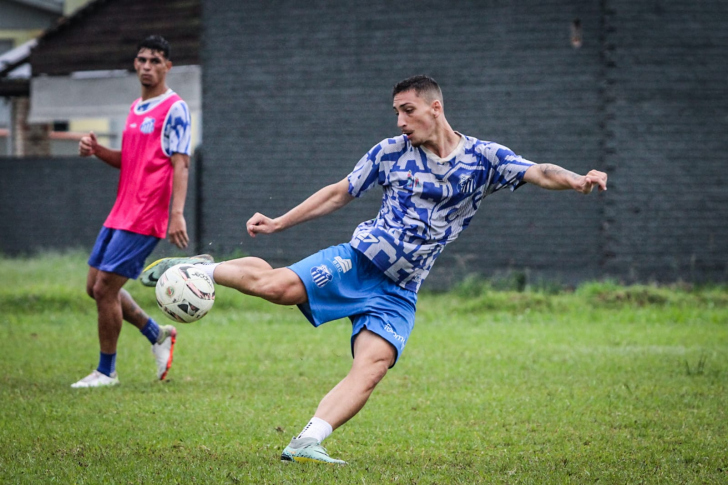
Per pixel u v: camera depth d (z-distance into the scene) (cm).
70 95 3766
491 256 3088
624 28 2948
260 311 2630
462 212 1010
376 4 3195
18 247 3691
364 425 1220
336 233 3272
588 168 2994
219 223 3397
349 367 1711
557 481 920
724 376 1598
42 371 1627
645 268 2969
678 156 2959
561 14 3005
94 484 874
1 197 3703
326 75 3259
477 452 1074
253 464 966
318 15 3259
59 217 3647
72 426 1168
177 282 983
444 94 3128
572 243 3019
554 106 3020
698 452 1062
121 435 1122
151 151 1462
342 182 1016
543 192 3038
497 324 2378
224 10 3369
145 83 1470
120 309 1490
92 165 3606
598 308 2617
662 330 2238
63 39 3769
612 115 2959
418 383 1544
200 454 1027
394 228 993
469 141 1000
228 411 1286
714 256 2964
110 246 1460
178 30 3569
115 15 3684
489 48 3075
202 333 2181
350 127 3244
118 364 1717
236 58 3359
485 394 1443
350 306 989
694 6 2945
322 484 867
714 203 2966
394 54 3183
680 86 2955
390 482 894
